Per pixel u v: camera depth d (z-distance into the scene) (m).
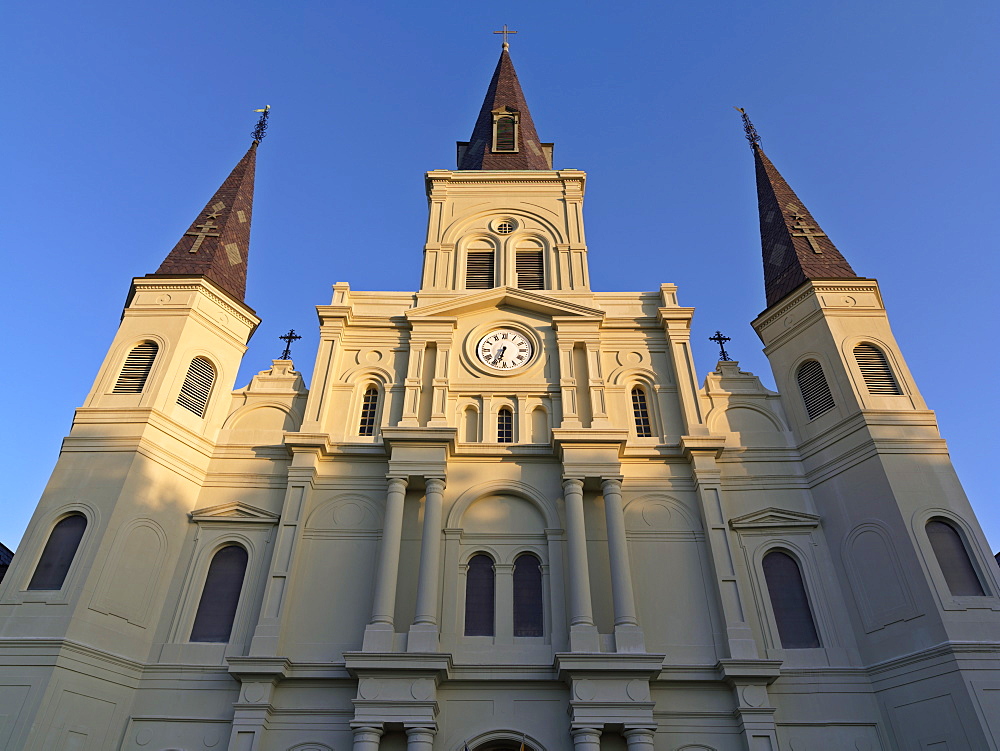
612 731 14.44
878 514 16.48
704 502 17.53
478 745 14.50
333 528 17.42
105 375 18.53
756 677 14.86
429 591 15.80
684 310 20.97
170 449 17.83
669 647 15.74
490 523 17.62
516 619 16.33
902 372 18.58
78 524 16.14
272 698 14.84
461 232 23.95
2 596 14.94
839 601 16.45
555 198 24.84
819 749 14.59
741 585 16.73
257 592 16.58
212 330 20.14
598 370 19.98
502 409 19.78
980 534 15.76
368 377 20.34
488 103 32.09
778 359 20.44
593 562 16.88
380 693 14.42
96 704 14.42
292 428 19.39
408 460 17.72
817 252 21.72
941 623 14.53
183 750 14.45
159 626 16.02
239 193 24.41
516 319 21.42
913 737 14.23
